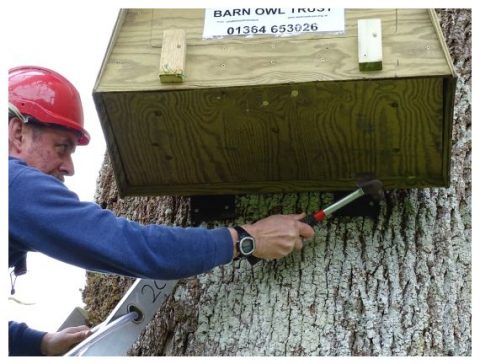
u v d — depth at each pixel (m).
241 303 2.45
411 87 2.15
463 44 2.79
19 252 2.44
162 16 2.31
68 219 2.23
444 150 2.33
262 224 2.38
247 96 2.21
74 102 2.59
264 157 2.45
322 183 2.51
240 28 2.26
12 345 2.70
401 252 2.44
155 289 2.51
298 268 2.46
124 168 2.52
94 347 2.43
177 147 2.42
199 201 2.63
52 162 2.51
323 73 2.15
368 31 2.16
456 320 2.36
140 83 2.21
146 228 2.28
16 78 2.53
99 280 3.03
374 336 2.33
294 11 2.26
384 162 2.42
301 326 2.37
